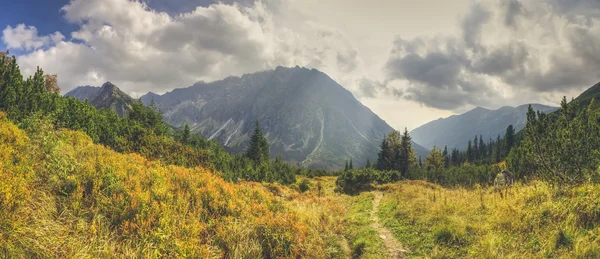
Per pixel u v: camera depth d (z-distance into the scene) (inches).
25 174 286.7
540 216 325.4
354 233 431.8
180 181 457.1
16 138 368.8
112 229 278.2
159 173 464.1
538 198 368.5
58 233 235.9
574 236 272.1
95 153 483.5
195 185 451.8
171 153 770.2
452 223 382.6
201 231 323.6
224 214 386.6
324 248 367.9
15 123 481.4
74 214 275.7
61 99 826.8
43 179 306.2
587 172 362.9
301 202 650.8
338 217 527.5
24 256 195.9
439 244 344.8
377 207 667.4
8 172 274.1
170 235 287.6
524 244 293.3
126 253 244.2
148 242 267.7
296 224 383.2
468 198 520.4
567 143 389.4
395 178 1515.7
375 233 421.4
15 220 216.7
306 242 357.4
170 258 260.5
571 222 292.4
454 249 324.2
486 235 325.4
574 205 307.1
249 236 337.1
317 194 928.3
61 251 215.5
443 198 550.6
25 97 644.1
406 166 2142.0
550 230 295.9
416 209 510.0
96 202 306.0
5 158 300.8
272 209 471.5
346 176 1174.3
